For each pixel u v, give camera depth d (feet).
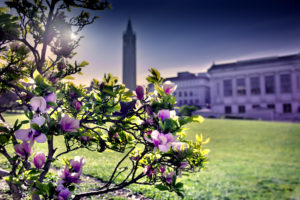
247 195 17.72
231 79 180.34
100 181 15.52
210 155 36.99
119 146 6.51
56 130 3.92
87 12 6.59
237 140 53.83
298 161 33.63
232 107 177.78
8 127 4.34
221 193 17.62
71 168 4.63
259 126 80.74
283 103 160.76
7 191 11.12
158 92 4.98
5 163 15.44
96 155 21.12
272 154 39.27
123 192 14.07
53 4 5.73
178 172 5.74
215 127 73.72
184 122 4.31
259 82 170.71
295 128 74.69
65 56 6.57
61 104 5.41
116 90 5.08
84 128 5.37
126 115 5.25
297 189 19.77
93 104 5.27
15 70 5.41
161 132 4.08
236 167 29.12
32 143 3.48
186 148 5.82
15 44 5.30
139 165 6.81
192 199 14.92
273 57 171.83
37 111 3.63
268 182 22.09
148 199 13.65
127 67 339.16
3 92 5.33
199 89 228.22
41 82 4.15
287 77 161.99
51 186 4.17
